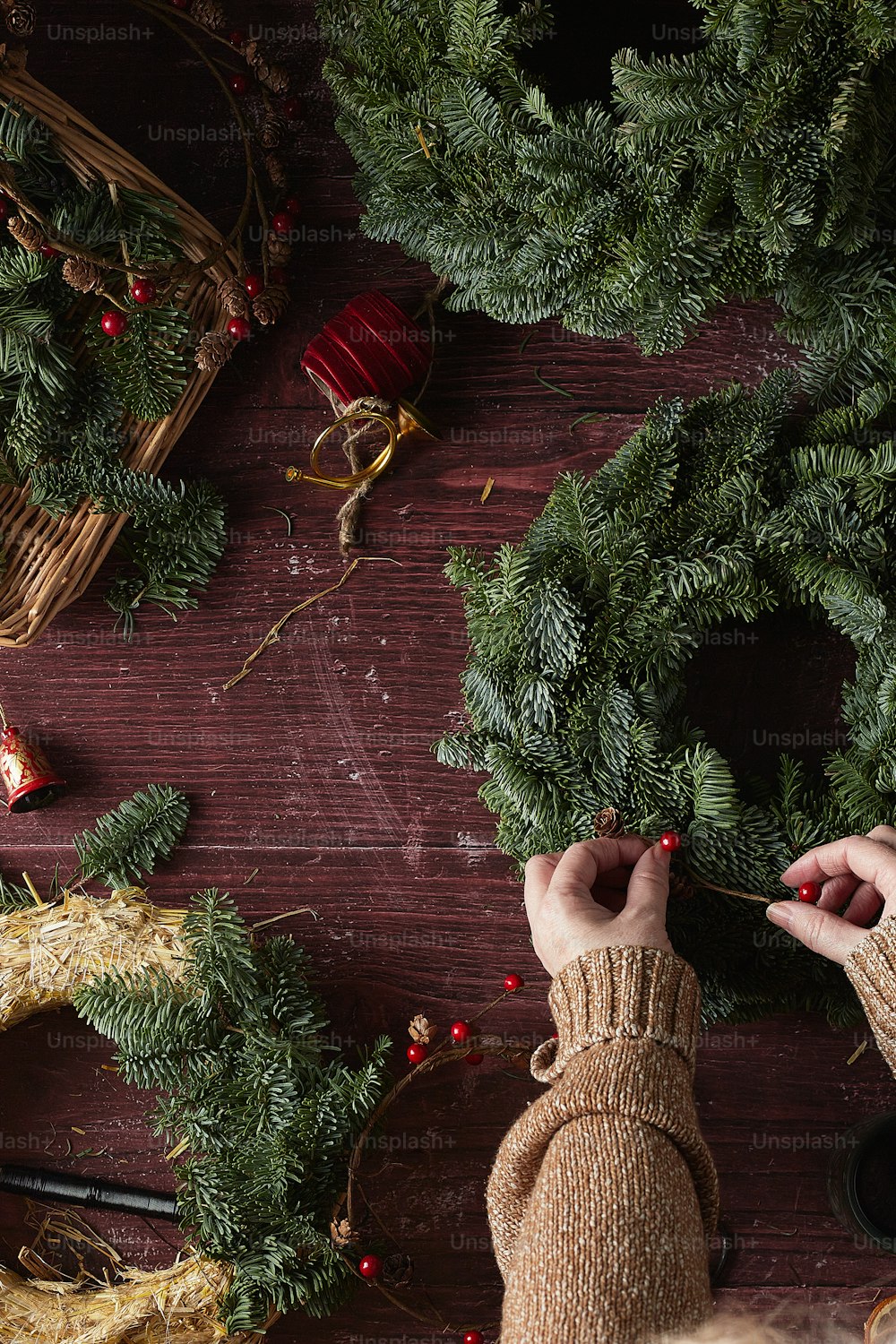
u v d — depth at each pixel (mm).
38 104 1173
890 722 1185
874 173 1116
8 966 1274
